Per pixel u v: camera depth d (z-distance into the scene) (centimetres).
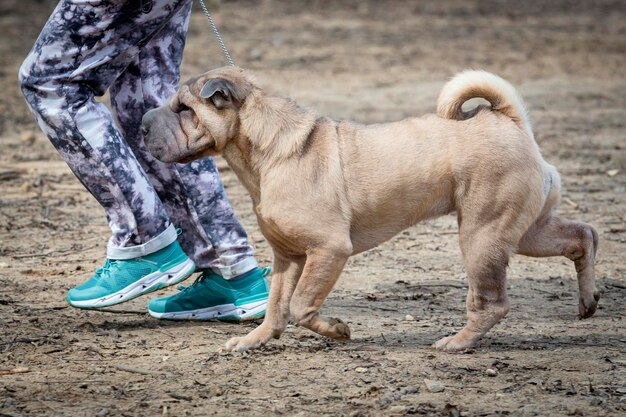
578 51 3047
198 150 804
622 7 4188
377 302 977
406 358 803
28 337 848
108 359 796
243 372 767
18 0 3694
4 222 1276
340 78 2509
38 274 1054
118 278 874
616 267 1102
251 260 915
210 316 916
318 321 810
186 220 911
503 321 916
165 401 702
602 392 723
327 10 3825
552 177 838
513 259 1146
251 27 3344
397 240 1228
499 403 702
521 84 2478
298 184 784
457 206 809
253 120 793
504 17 3816
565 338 862
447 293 1012
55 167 1606
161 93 902
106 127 848
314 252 789
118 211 862
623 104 2247
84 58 831
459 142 802
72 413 678
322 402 703
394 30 3388
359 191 795
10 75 2502
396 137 808
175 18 902
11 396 708
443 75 2580
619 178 1566
